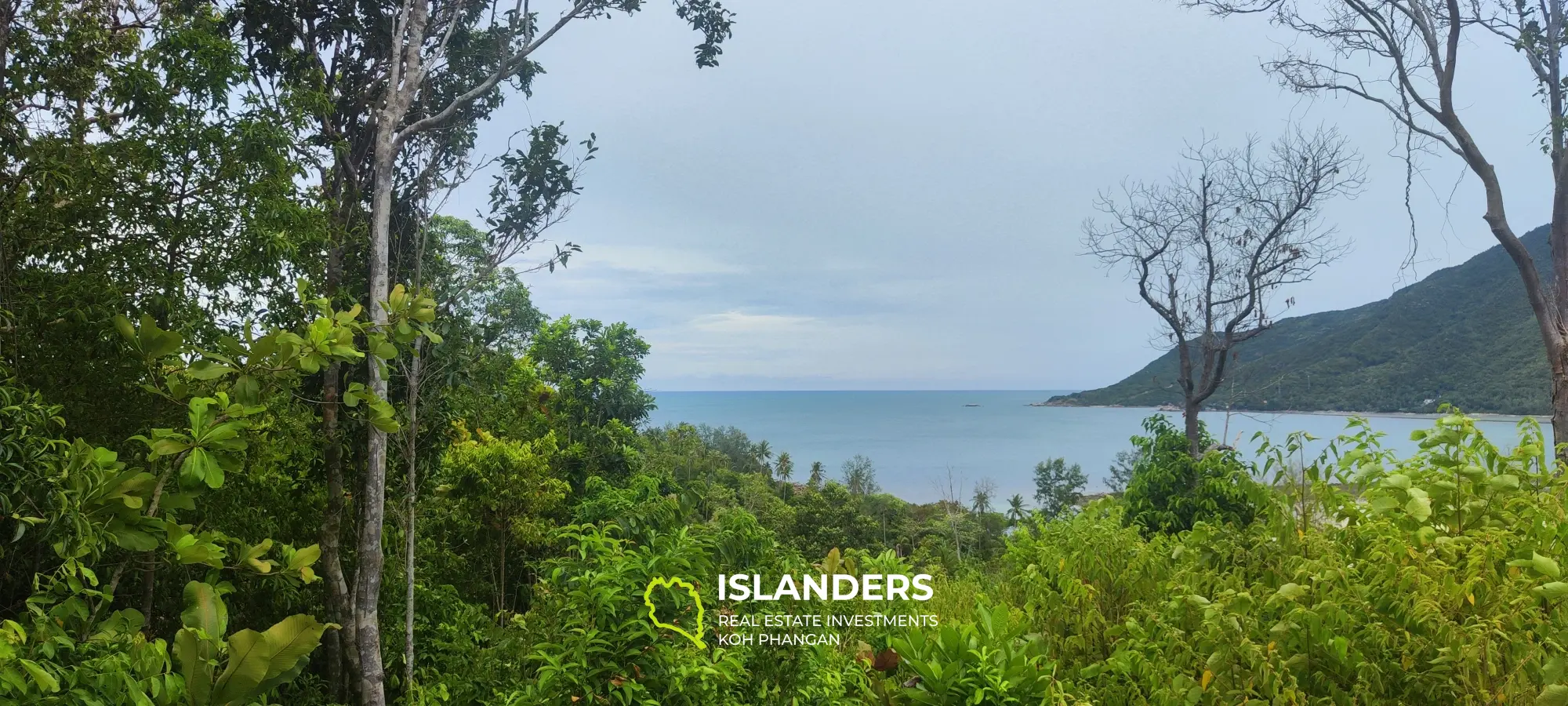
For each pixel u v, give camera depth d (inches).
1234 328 503.5
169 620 275.4
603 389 682.2
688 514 191.9
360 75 336.8
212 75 248.2
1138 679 107.4
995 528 1489.9
